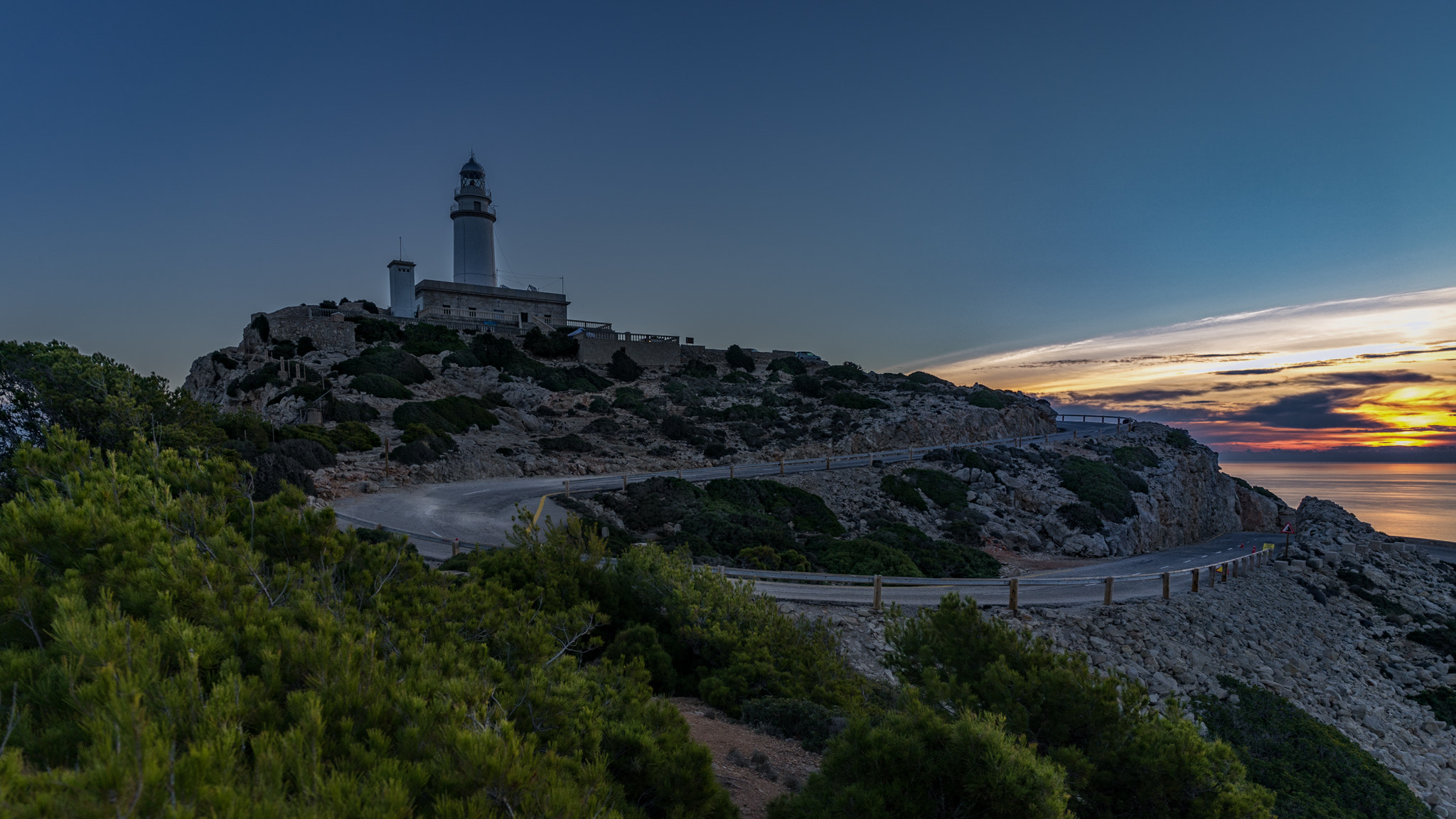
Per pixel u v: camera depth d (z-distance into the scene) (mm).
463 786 3627
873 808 5441
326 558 7777
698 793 5395
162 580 5238
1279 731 16766
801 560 27891
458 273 85688
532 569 12266
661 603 13156
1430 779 16938
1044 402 82562
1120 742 7605
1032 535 39875
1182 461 57750
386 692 4555
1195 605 22797
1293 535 49000
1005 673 8539
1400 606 28562
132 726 3016
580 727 5488
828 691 11047
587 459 45375
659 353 79500
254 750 3404
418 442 39562
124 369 23859
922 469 47000
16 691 3619
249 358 59375
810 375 84562
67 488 6906
